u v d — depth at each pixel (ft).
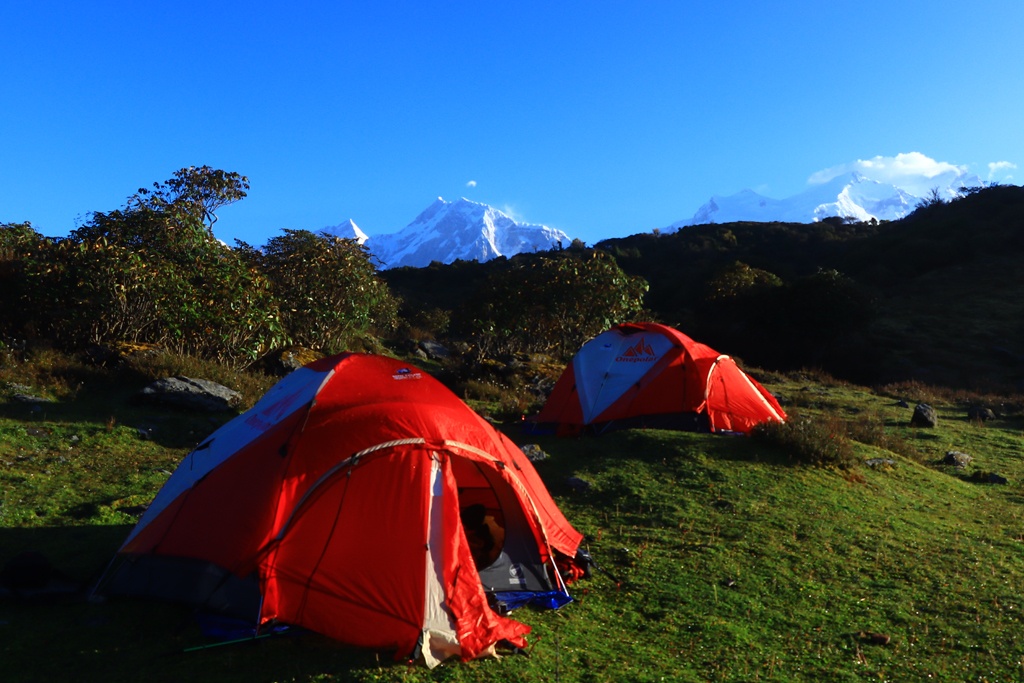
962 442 56.59
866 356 139.74
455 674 17.94
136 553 22.07
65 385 44.50
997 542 31.55
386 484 21.12
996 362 134.62
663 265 247.09
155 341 53.88
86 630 19.74
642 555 27.50
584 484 35.63
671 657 19.94
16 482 31.50
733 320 155.94
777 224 313.32
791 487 36.04
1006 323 155.33
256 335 56.34
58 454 35.29
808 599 24.58
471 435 23.29
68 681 16.90
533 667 18.67
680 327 154.92
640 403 46.78
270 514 20.65
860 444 47.11
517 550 24.27
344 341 67.41
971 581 26.55
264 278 58.70
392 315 96.43
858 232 280.51
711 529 30.42
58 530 27.20
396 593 19.75
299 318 63.62
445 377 65.00
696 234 292.61
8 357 46.26
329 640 19.67
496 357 72.95
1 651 18.19
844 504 34.45
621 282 81.76
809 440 41.11
